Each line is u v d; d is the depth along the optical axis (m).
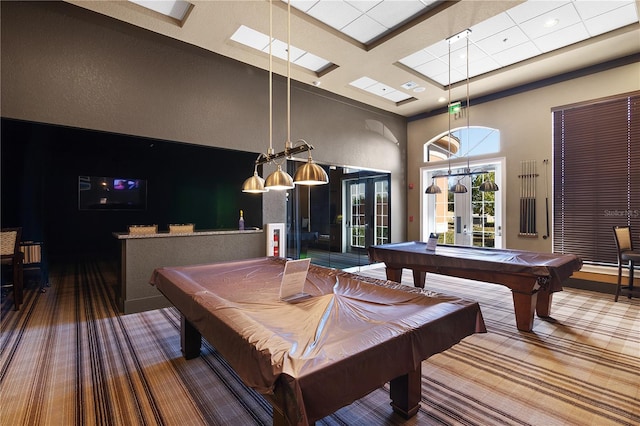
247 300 1.95
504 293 4.70
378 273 6.12
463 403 2.05
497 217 5.88
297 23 3.62
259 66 4.79
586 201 4.83
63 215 6.57
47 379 2.31
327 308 1.76
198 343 2.67
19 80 3.16
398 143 7.07
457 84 5.46
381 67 4.71
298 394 1.03
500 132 5.75
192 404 2.04
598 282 4.69
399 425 1.84
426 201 6.96
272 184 2.42
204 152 6.65
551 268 3.00
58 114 3.35
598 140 4.72
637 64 4.36
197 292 2.04
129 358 2.64
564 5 3.41
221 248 4.50
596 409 1.99
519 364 2.57
